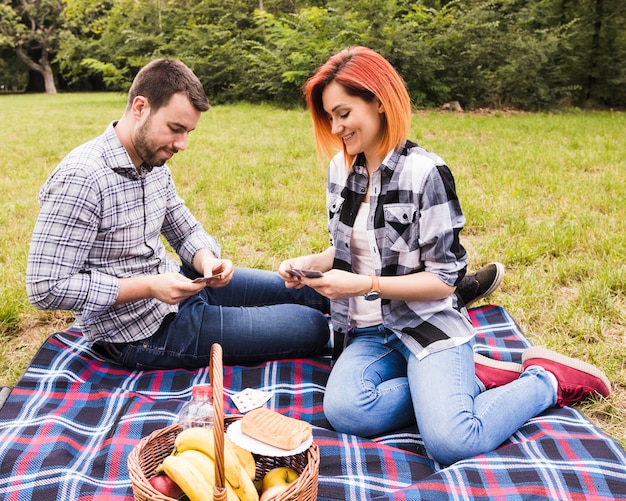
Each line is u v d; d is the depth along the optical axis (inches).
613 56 637.9
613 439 91.9
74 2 1123.3
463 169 298.8
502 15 602.9
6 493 83.5
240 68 671.8
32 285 100.2
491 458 87.7
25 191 267.0
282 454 76.4
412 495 80.9
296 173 294.2
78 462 91.5
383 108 94.5
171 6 799.7
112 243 107.2
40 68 1336.1
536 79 584.7
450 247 98.3
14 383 119.0
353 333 111.2
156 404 104.5
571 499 80.8
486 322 136.9
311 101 100.4
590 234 191.6
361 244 105.6
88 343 123.6
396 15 653.9
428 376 95.4
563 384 102.6
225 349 116.6
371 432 99.0
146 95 98.7
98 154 102.5
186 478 72.2
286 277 107.0
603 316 141.7
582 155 330.0
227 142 390.3
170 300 104.7
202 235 126.6
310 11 674.2
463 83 587.5
